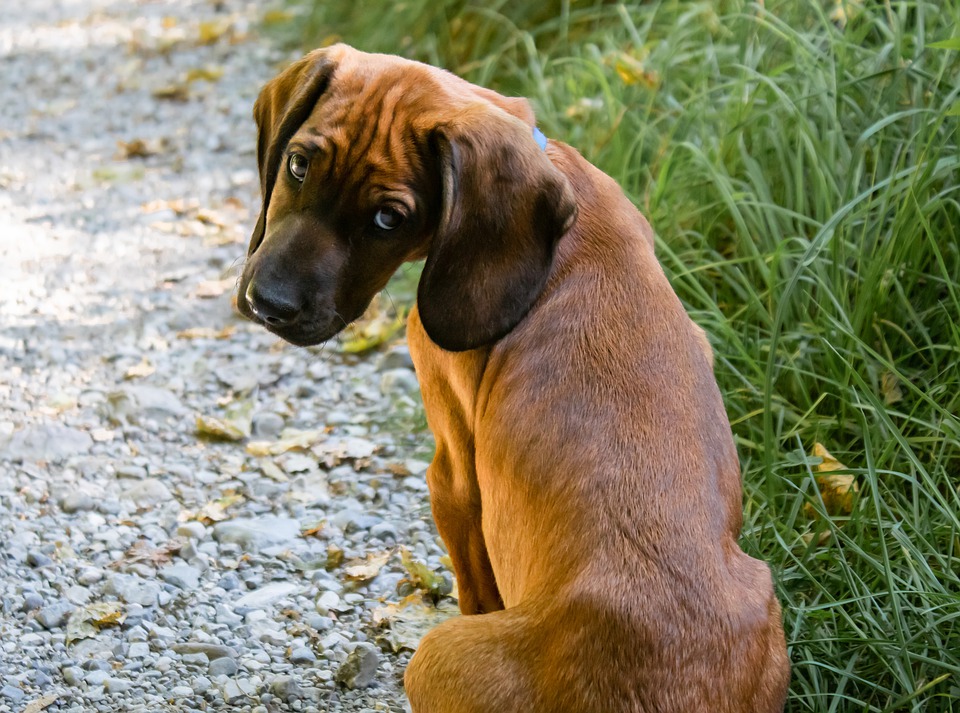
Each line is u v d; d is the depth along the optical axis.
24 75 12.25
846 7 6.97
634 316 4.05
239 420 6.74
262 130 4.52
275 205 4.13
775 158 6.80
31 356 7.32
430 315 3.93
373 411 6.95
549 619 3.63
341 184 3.96
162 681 4.91
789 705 4.67
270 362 7.38
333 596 5.44
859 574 4.97
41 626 5.18
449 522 4.61
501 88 9.43
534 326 4.05
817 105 6.71
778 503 5.48
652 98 7.29
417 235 4.05
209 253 8.70
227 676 4.94
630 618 3.55
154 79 11.97
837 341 5.82
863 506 5.30
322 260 3.97
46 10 14.48
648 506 3.71
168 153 10.41
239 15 13.69
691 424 3.89
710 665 3.59
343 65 4.20
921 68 6.44
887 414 5.23
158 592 5.41
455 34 10.34
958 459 5.43
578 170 4.34
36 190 9.66
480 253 3.89
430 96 4.04
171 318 7.83
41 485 6.14
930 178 5.86
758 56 7.14
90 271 8.41
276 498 6.18
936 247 5.52
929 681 4.57
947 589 4.80
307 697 4.86
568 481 3.79
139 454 6.48
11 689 4.77
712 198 6.87
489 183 3.84
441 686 3.71
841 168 6.34
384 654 5.14
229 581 5.53
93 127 10.94
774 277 5.84
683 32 7.96
